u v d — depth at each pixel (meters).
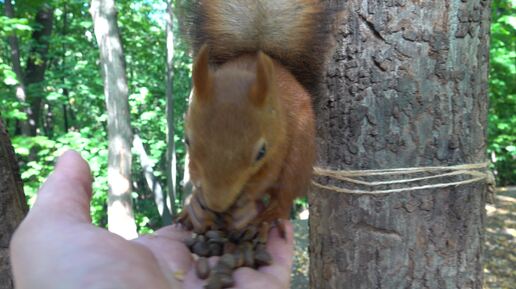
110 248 0.12
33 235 0.12
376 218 0.22
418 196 0.21
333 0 0.22
